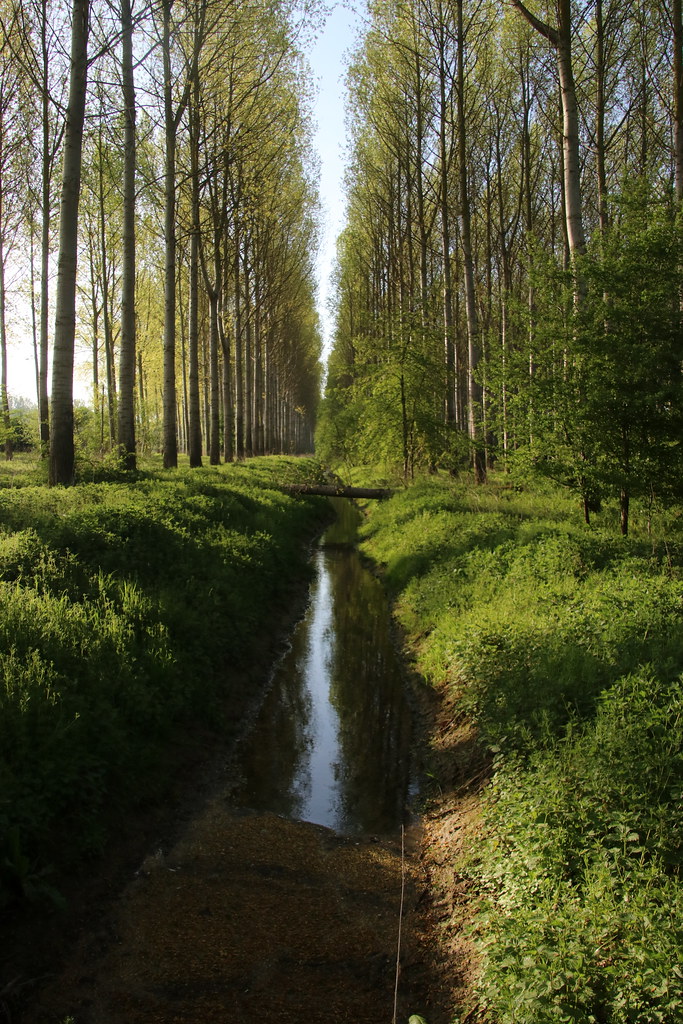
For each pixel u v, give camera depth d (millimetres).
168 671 6961
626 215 10453
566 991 3125
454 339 22000
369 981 4082
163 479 15320
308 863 5371
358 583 15703
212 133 20000
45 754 4840
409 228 24844
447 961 4160
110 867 4949
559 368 10898
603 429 10023
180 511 11766
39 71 16797
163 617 7762
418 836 5809
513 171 25719
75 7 11078
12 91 20719
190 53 18938
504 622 8016
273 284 36188
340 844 5688
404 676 9586
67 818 4875
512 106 22188
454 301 27734
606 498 11117
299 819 6090
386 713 8477
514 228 26750
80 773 5086
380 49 20594
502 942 3703
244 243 29797
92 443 23062
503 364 11578
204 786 6449
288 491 24000
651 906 3408
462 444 19297
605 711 5148
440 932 4484
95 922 4438
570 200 11570
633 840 3900
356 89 22734
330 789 6656
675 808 4008
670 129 17766
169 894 4840
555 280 11047
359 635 11594
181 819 5852
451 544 12836
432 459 23031
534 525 11625
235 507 14484
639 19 15430
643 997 2986
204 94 20188
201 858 5336
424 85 21078
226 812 6094
